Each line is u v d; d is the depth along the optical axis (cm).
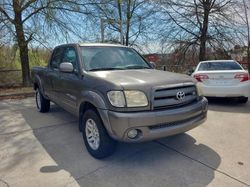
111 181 297
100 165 338
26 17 1182
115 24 1700
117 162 347
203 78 689
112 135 320
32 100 877
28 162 350
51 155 374
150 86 318
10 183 294
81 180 300
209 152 378
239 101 728
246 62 1705
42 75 603
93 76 364
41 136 461
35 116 612
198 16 1662
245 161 346
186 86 348
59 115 618
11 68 1348
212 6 1617
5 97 938
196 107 353
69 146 408
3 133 480
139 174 313
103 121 325
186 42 1739
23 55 1261
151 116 308
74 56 441
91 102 345
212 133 463
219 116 585
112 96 314
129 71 396
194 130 480
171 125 330
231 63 780
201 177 304
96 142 356
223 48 1672
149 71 404
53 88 527
